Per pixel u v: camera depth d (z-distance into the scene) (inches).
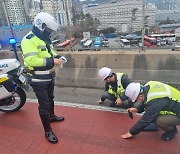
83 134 126.2
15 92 149.8
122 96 143.5
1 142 123.7
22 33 200.1
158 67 170.6
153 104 102.0
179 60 163.5
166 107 105.0
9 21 203.6
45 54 104.1
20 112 157.5
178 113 106.9
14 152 115.0
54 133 128.4
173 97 105.0
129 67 177.9
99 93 180.7
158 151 108.2
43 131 132.3
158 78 171.0
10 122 144.3
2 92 141.7
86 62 189.3
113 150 111.0
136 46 177.2
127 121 136.9
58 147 116.3
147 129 123.8
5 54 220.8
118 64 180.2
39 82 107.4
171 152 107.0
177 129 124.8
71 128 133.0
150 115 103.3
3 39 219.0
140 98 107.1
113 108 155.0
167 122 107.3
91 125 135.0
